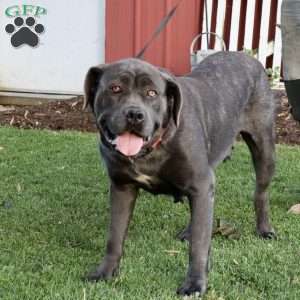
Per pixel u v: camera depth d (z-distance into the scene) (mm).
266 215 2867
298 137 4418
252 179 3551
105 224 2938
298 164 3818
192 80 2615
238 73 2801
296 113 3141
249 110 2854
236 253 2611
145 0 5594
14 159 3869
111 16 5656
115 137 2295
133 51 5668
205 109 2553
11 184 3420
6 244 2689
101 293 2281
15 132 4484
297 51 3033
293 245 2732
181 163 2348
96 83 2371
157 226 2932
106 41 5707
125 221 2471
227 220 2998
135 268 2484
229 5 5543
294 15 3004
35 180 3490
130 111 2219
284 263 2545
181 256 2605
